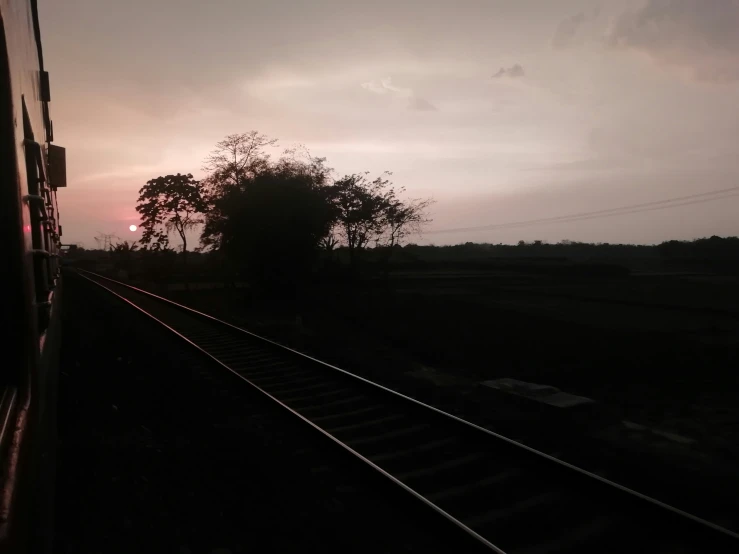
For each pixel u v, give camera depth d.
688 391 12.42
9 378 2.58
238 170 41.12
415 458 6.56
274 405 8.69
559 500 5.32
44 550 3.45
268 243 32.50
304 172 36.09
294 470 6.15
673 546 4.51
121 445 6.93
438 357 17.52
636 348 18.39
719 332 22.31
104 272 99.00
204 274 61.22
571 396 10.05
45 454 3.77
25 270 2.62
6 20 2.52
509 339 20.52
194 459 6.49
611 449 7.13
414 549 4.47
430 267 75.88
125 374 11.34
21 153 2.93
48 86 9.90
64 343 15.13
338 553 4.42
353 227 46.44
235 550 4.46
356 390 10.00
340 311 29.19
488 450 6.70
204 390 9.98
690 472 6.37
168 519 4.98
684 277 63.16
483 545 4.23
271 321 25.36
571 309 31.17
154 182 57.00
